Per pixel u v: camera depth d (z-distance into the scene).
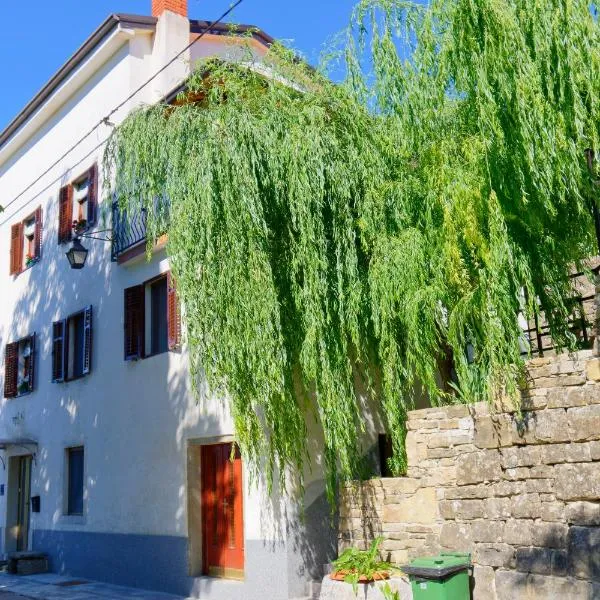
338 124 8.79
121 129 9.28
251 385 8.46
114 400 13.73
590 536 6.35
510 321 7.10
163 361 12.43
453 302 7.65
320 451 9.99
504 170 7.12
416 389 9.95
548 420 6.84
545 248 7.52
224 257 8.23
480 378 7.66
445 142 7.58
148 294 13.33
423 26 7.77
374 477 9.70
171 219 8.55
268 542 9.80
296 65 9.32
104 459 13.81
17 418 17.61
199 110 8.97
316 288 8.14
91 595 11.84
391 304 7.92
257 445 8.83
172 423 12.00
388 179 8.48
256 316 8.16
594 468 6.43
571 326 8.22
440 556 7.33
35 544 16.00
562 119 6.71
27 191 18.73
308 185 8.13
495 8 6.97
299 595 9.45
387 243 7.97
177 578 11.40
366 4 8.47
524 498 7.00
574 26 6.68
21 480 17.64
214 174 8.30
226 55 9.84
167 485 11.91
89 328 14.78
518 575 6.87
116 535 13.12
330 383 8.19
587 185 6.94
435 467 7.97
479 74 7.03
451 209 7.27
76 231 15.88
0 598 12.09
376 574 7.74
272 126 8.47
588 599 6.27
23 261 18.67
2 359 18.89
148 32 15.09
